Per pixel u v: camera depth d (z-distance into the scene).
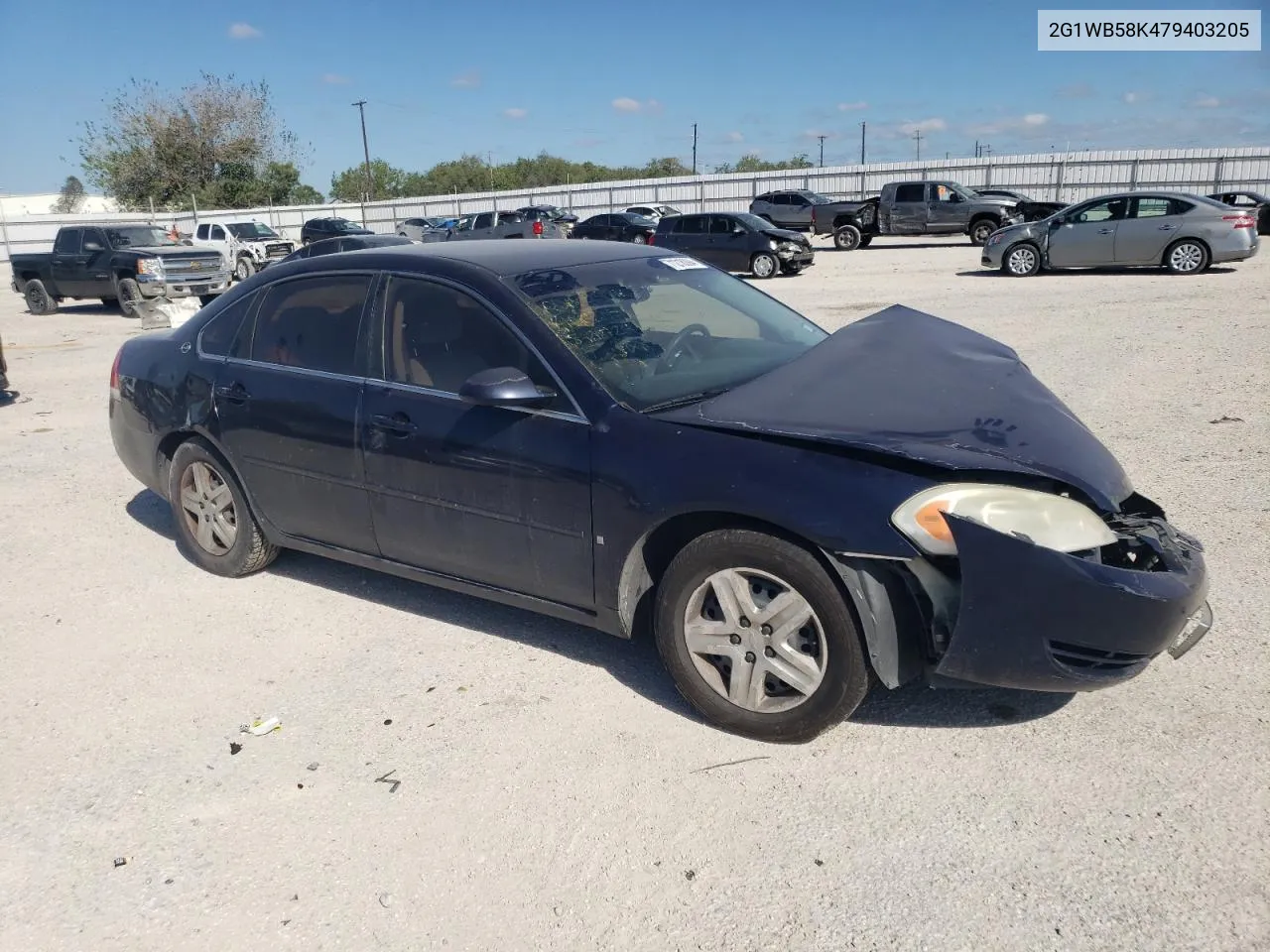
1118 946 2.35
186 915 2.62
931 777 3.04
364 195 71.94
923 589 2.96
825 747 3.23
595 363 3.58
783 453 3.09
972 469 2.88
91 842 2.93
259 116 57.78
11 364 13.04
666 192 51.59
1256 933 2.36
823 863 2.69
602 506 3.40
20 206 79.19
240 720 3.59
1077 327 11.70
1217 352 9.62
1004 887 2.56
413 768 3.24
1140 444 6.52
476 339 3.80
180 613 4.57
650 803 2.99
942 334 4.07
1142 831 2.73
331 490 4.27
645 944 2.45
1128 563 2.99
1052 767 3.05
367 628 4.34
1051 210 28.62
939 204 29.08
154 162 55.66
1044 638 2.85
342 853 2.84
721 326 4.14
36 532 5.82
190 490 5.05
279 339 4.52
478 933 2.51
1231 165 40.31
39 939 2.55
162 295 18.97
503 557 3.76
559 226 36.62
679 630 3.35
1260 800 2.83
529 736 3.39
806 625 3.12
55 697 3.82
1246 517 5.05
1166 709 3.33
